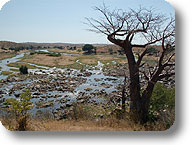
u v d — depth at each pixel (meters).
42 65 46.88
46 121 8.94
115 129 7.80
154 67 9.55
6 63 46.09
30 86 24.27
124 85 9.75
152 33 8.78
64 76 32.91
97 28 8.84
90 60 56.09
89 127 8.01
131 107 9.30
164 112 9.12
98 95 19.78
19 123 7.38
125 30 8.69
